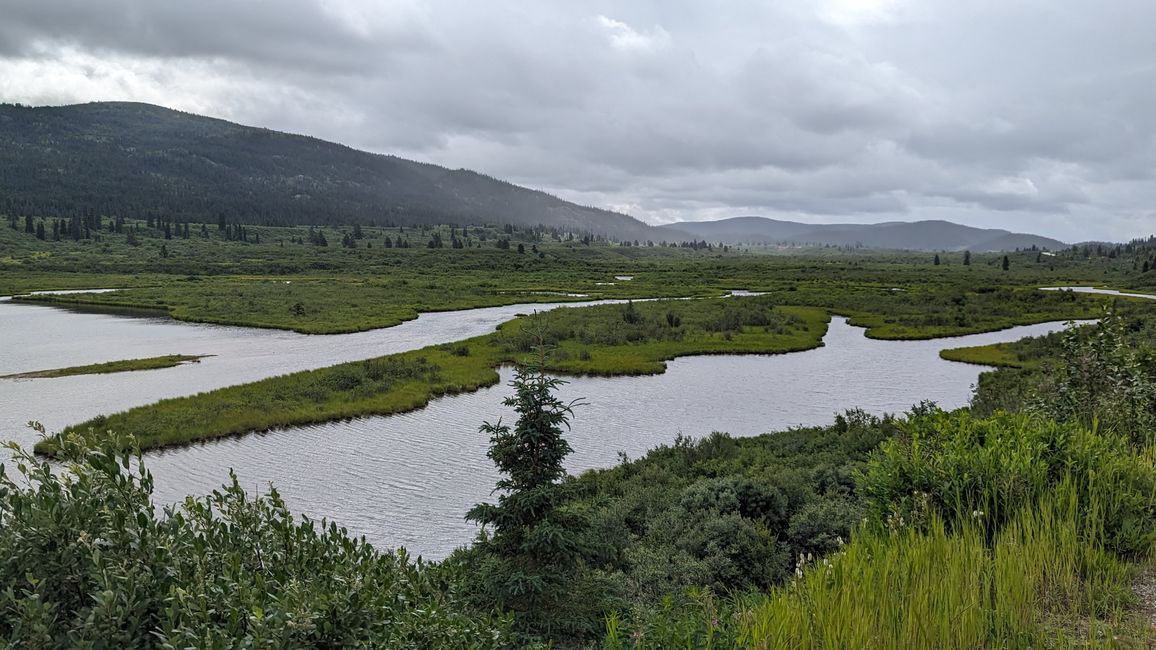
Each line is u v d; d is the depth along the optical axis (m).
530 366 9.97
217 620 3.77
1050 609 5.16
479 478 26.95
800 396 42.81
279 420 35.19
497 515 9.52
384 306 96.50
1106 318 12.07
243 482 26.33
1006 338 69.75
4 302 102.62
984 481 7.22
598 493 19.23
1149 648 4.43
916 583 4.99
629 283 153.88
